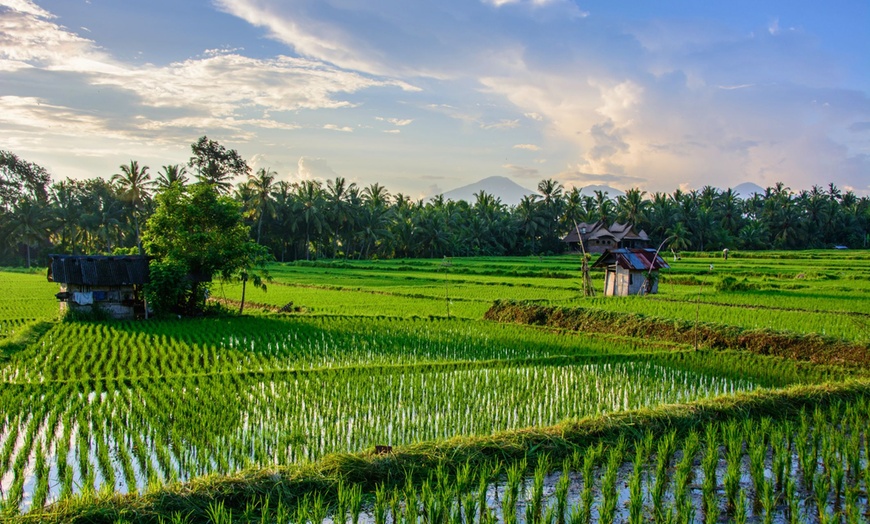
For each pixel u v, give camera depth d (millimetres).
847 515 7570
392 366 16750
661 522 7348
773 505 7762
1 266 76312
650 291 33656
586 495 7781
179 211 29141
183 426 11328
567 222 94562
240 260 29344
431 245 84000
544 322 25031
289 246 83812
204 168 75000
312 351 19297
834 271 45906
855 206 102000
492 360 17469
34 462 9695
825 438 9703
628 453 9656
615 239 83000
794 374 16016
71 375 15633
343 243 88188
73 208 71625
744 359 17703
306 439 10891
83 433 10859
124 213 68875
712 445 9188
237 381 14984
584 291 34219
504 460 9188
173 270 27281
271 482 8148
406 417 12305
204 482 8023
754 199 109188
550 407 13133
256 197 71625
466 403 13312
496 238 91625
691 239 87375
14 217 69938
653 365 17094
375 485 8445
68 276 26422
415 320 25984
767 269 48250
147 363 17312
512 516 7191
